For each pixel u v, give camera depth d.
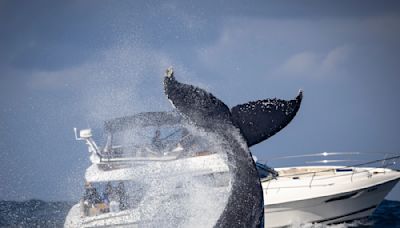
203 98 46.06
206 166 64.94
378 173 87.69
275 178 86.25
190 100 45.81
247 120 45.81
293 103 46.09
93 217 75.81
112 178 75.56
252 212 43.56
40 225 81.69
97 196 77.44
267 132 45.41
